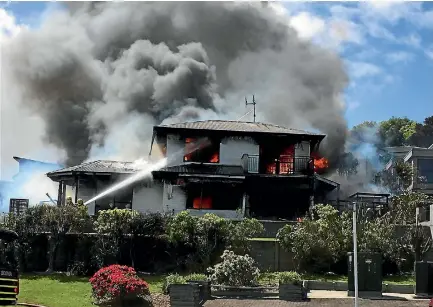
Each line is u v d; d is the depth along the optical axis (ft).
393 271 88.99
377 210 106.93
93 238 91.25
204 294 70.33
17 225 91.91
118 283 67.56
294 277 72.13
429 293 72.79
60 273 89.51
